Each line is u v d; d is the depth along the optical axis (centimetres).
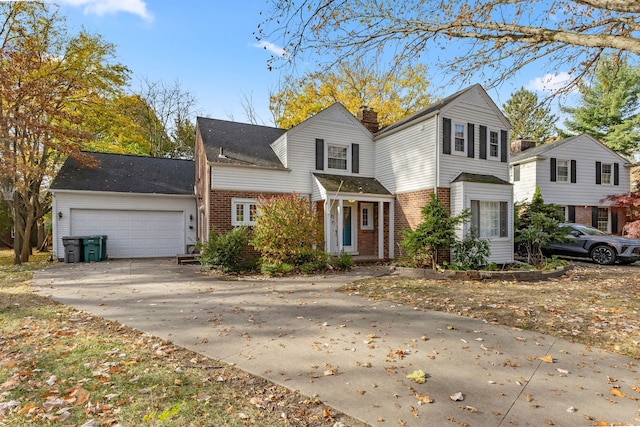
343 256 1177
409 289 802
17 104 1315
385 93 2142
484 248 1055
